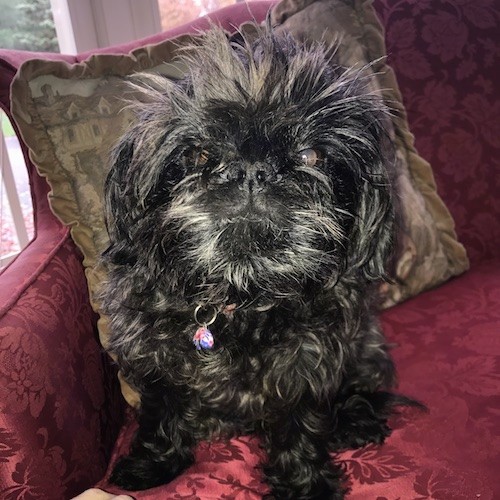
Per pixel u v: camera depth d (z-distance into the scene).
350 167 0.78
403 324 1.16
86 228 1.00
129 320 0.90
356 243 0.87
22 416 0.71
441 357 1.06
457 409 0.94
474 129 1.28
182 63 1.04
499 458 0.84
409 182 1.19
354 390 1.02
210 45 0.81
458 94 1.27
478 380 1.00
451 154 1.28
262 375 0.88
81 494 0.76
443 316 1.17
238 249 0.71
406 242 1.17
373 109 0.82
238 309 0.85
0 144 1.42
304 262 0.74
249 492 0.86
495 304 1.18
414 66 1.25
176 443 0.93
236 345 0.87
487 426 0.90
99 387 0.92
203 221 0.70
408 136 1.19
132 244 0.84
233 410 0.96
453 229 1.25
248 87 0.73
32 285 0.86
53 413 0.75
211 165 0.72
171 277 0.81
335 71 0.87
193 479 0.88
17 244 1.57
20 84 0.94
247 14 1.18
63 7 1.50
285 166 0.71
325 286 0.84
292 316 0.87
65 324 0.85
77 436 0.81
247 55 0.79
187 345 0.88
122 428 1.03
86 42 1.55
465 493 0.79
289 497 0.86
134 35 1.63
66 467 0.77
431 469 0.84
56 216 1.00
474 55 1.28
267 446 0.93
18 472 0.70
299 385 0.89
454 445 0.88
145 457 0.92
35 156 0.96
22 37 1.52
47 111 0.96
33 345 0.76
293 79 0.73
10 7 1.48
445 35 1.26
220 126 0.71
